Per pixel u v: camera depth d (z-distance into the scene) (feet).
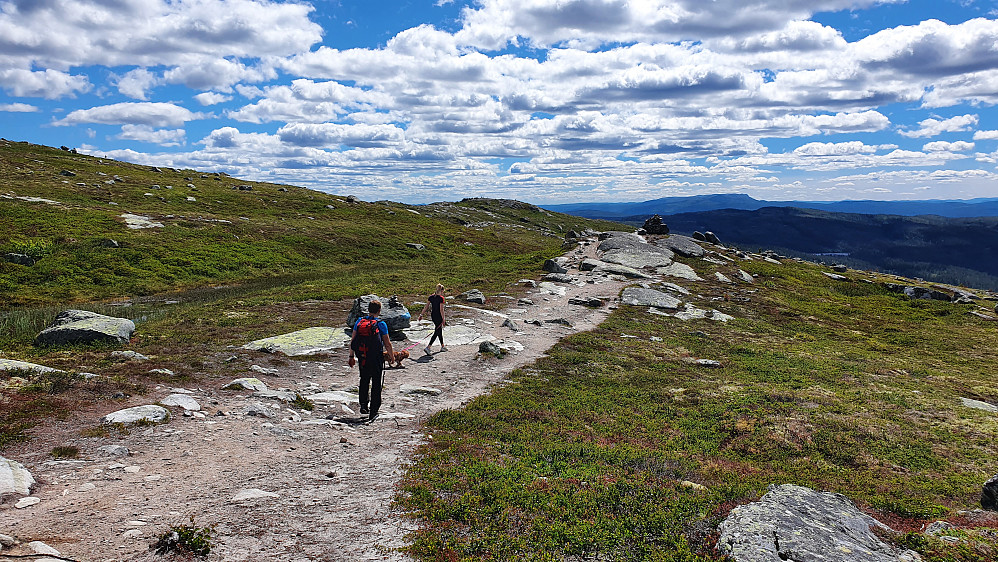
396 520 24.41
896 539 24.45
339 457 33.12
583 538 23.06
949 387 78.23
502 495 27.50
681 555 21.88
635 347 86.69
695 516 26.12
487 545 22.24
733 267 194.18
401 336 80.79
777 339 106.73
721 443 46.98
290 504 25.25
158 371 48.62
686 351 87.30
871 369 85.35
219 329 80.74
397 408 47.37
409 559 20.89
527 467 33.60
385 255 235.40
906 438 50.78
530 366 69.15
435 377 61.16
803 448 46.37
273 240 216.95
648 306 126.93
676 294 145.59
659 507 27.20
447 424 42.88
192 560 19.03
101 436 31.27
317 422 40.16
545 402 53.78
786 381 72.43
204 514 23.06
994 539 24.85
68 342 62.28
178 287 150.20
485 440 39.52
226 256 183.83
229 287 154.20
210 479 27.25
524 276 164.14
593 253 211.00
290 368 59.57
